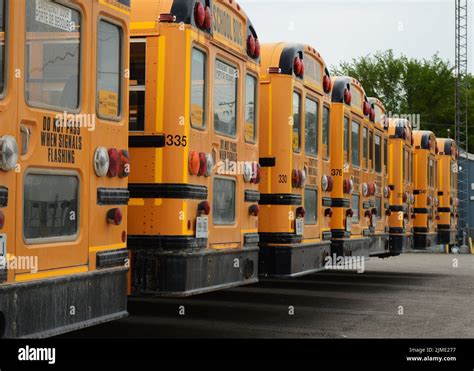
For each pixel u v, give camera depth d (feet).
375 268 61.98
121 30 18.79
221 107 24.41
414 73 168.96
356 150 40.96
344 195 37.93
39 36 15.52
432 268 62.03
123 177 18.65
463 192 113.70
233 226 25.16
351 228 39.42
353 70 173.68
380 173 46.65
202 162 22.53
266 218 29.99
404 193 52.80
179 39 21.52
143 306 33.14
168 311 31.37
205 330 26.22
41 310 15.31
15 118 14.71
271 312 31.27
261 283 45.75
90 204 17.30
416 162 62.85
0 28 14.43
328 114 36.01
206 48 23.07
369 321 29.09
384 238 47.60
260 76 30.12
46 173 15.72
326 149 35.63
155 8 21.68
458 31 116.88
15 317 14.51
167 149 21.43
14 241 14.61
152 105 21.57
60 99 16.30
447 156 73.41
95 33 17.58
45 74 15.72
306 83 32.42
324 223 34.71
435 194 67.82
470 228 116.06
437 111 168.45
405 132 52.80
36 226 15.46
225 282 24.27
